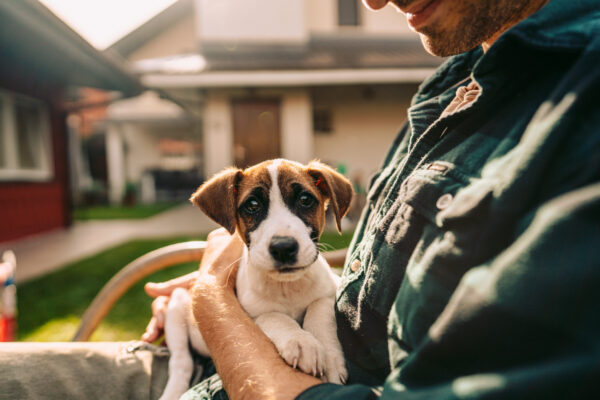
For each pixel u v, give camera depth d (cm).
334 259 228
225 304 156
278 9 1292
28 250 777
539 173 83
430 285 100
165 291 221
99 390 161
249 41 1297
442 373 81
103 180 2173
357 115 1292
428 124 154
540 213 75
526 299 69
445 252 99
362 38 1416
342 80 1100
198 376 183
